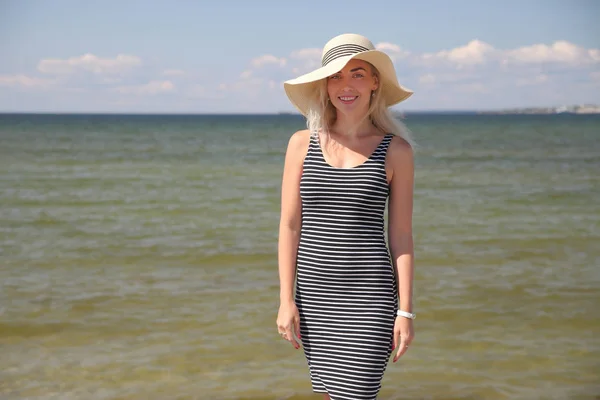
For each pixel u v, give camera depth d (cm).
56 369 495
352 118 300
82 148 3531
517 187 1767
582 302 670
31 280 762
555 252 927
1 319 612
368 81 300
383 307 286
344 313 287
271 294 700
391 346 294
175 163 2597
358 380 284
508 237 1043
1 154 2961
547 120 11850
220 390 458
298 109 318
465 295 695
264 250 935
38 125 8262
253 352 530
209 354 526
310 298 292
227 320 611
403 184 299
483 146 3916
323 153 297
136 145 3953
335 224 290
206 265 843
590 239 1023
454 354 527
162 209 1359
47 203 1436
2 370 492
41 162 2541
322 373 291
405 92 306
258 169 2347
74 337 566
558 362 509
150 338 563
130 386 465
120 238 1031
